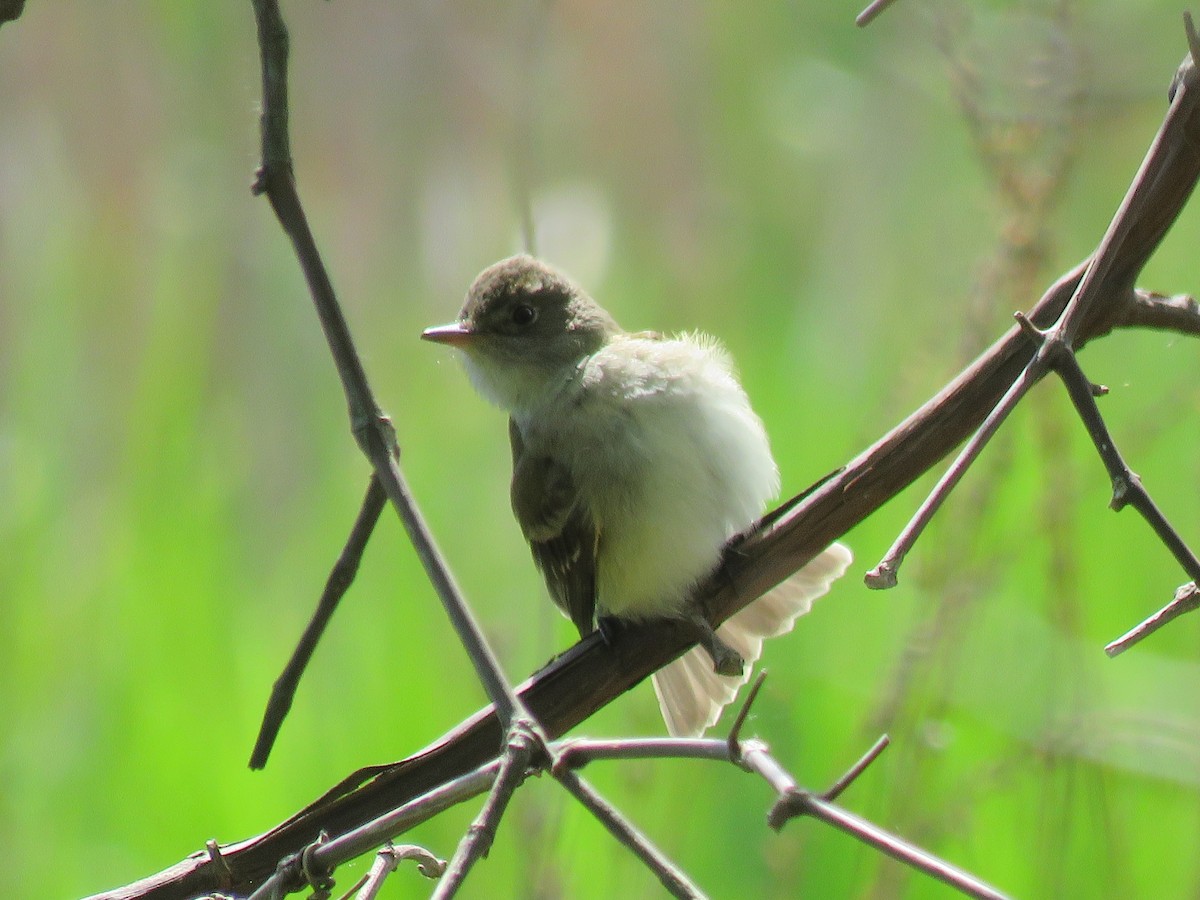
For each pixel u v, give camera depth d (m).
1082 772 9.04
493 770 3.93
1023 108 9.77
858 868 8.93
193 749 10.51
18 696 10.72
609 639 5.67
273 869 4.83
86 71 14.12
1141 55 12.06
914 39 13.32
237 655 10.95
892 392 10.15
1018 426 9.66
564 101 14.41
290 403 12.85
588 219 13.35
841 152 13.96
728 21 14.54
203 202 13.61
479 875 9.52
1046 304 5.25
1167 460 11.01
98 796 10.40
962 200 13.29
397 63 14.58
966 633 9.11
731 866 9.56
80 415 12.99
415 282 13.77
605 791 9.80
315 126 14.59
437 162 14.27
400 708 10.55
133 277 13.55
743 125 14.28
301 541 12.12
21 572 11.46
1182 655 10.41
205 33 13.97
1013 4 10.84
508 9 14.52
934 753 8.97
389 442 4.33
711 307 13.52
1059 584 9.29
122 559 11.34
